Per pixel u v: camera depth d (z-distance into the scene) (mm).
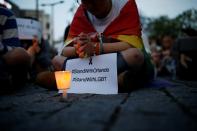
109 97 2953
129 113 1958
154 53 11039
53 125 1683
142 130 1509
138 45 3699
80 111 2104
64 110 2186
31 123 1759
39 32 6359
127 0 3930
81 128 1585
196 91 3400
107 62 3426
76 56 3816
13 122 1812
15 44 3918
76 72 3611
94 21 4004
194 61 7539
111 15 3865
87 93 3451
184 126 1575
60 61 3844
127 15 3838
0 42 3652
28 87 4801
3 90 3848
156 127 1562
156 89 3789
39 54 6406
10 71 3859
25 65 3896
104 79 3412
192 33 7895
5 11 3887
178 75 7848
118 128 1558
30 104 2584
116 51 3578
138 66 3545
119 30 3801
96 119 1798
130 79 3441
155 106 2227
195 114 1877
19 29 5926
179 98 2684
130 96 2998
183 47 7570
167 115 1867
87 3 3648
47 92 3797
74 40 3762
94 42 3639
